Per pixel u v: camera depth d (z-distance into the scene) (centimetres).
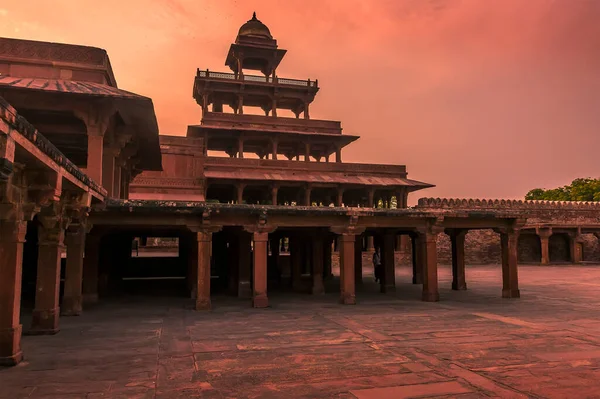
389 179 3816
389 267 1738
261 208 1269
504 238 1561
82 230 1168
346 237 1380
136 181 3108
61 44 1463
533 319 1093
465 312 1211
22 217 685
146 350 773
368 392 557
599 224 3538
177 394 548
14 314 684
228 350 774
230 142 4116
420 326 1001
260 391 561
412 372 643
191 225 1255
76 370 648
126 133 1474
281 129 3947
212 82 3950
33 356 729
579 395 548
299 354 746
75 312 1157
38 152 588
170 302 1426
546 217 3906
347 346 805
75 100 1231
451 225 1489
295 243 1850
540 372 645
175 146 3219
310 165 3775
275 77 4088
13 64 1422
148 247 3778
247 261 1563
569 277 2386
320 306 1334
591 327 989
